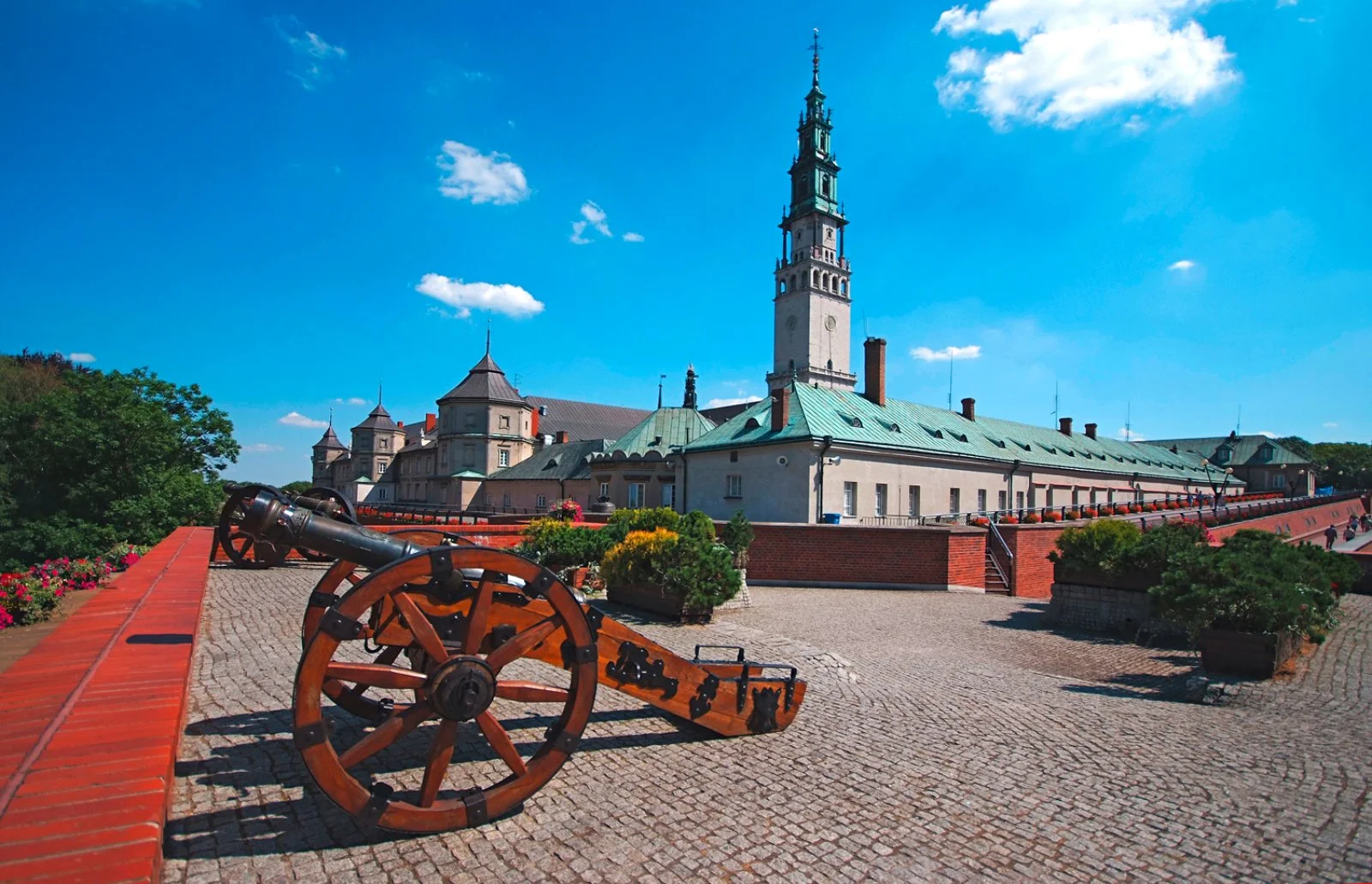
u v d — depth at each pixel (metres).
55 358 48.28
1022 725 6.46
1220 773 5.22
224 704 5.87
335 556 4.52
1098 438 51.62
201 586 6.76
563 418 68.62
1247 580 8.55
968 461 32.16
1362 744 5.97
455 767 4.86
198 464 31.73
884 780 4.97
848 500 26.64
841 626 12.50
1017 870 3.75
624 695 6.98
